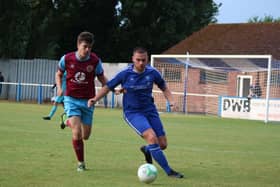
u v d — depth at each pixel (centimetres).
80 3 5634
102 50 6175
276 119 3494
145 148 1265
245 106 3694
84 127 1282
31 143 1755
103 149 1683
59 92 1259
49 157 1443
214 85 4350
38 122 2622
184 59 4322
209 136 2308
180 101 4469
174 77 4481
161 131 1226
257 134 2511
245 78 4297
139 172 1102
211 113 4325
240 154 1700
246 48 4838
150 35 6116
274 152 1789
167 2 5931
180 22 6356
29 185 1044
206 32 5275
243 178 1222
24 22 5375
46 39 5928
